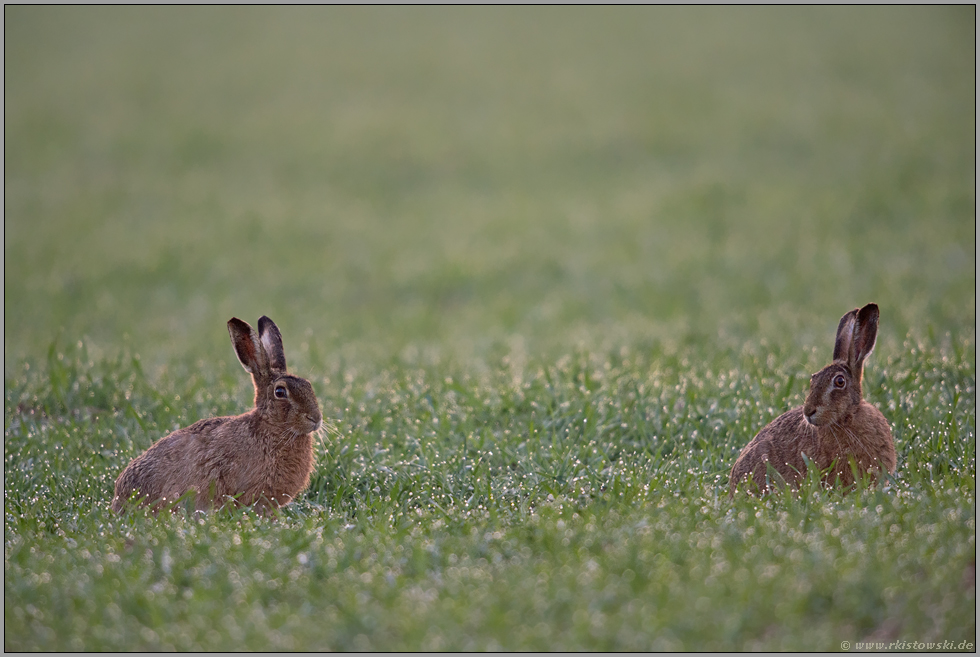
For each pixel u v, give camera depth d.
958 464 23.52
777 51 135.00
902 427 25.73
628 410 28.41
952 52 128.25
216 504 23.12
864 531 18.97
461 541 19.86
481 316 54.12
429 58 142.88
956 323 37.50
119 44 149.75
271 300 58.38
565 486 23.80
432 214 83.12
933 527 18.91
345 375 34.41
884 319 39.78
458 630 15.99
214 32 157.25
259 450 23.17
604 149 102.44
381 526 20.92
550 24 158.00
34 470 26.06
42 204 86.88
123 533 21.25
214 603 17.39
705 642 15.65
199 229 78.88
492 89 127.19
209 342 45.38
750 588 16.73
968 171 81.62
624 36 148.88
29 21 161.00
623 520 20.50
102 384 32.44
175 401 30.38
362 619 16.53
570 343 42.22
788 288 52.25
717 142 101.56
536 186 91.19
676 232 72.31
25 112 118.62
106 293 59.41
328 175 97.44
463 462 25.45
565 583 17.39
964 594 16.48
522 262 66.94
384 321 53.00
